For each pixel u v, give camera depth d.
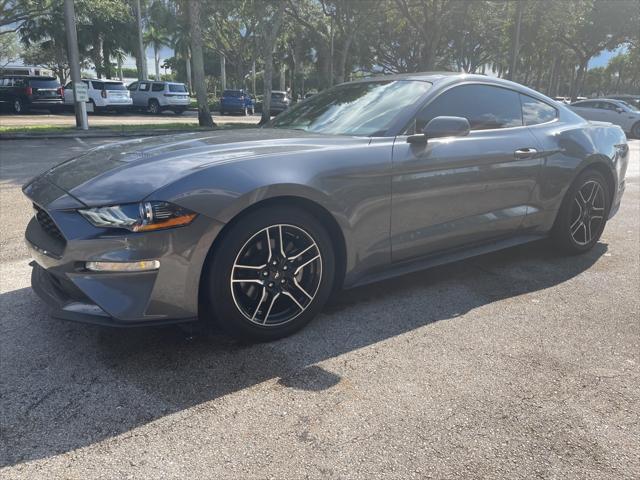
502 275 3.86
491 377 2.45
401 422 2.10
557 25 26.42
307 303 2.80
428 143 3.13
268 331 2.70
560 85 80.12
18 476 1.78
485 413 2.16
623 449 1.95
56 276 2.44
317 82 52.16
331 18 26.78
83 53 39.38
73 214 2.36
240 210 2.44
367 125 3.21
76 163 2.88
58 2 19.77
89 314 2.37
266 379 2.41
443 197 3.22
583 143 4.04
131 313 2.31
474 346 2.75
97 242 2.28
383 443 1.97
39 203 2.54
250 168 2.53
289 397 2.27
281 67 53.78
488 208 3.50
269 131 3.37
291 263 2.69
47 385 2.34
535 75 57.53
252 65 43.19
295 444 1.96
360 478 1.79
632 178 8.66
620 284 3.69
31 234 2.70
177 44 52.75
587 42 32.12
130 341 2.75
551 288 3.60
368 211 2.89
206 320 2.98
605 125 4.48
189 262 2.37
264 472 1.81
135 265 2.29
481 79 3.64
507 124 3.70
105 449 1.92
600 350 2.72
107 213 2.29
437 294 3.47
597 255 4.38
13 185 6.96
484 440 1.99
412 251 3.18
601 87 85.31
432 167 3.12
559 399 2.28
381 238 3.00
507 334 2.90
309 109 3.81
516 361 2.60
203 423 2.08
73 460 1.86
